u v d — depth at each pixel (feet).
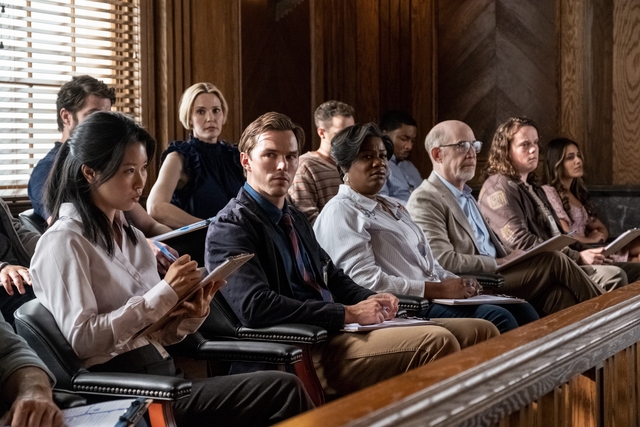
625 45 22.49
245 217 9.66
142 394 6.86
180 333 8.13
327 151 16.17
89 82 12.40
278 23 20.98
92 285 7.70
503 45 23.65
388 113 20.83
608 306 6.84
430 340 9.22
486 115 23.89
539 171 23.13
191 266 7.60
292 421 3.61
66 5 15.48
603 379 7.05
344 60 22.30
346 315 9.59
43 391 6.47
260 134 9.86
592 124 22.85
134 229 8.48
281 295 9.34
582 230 19.19
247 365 8.66
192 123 14.37
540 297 13.62
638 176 22.41
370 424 3.64
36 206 11.91
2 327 6.98
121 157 7.73
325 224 11.50
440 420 4.19
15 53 14.98
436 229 13.26
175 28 16.87
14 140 14.98
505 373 4.93
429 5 23.89
